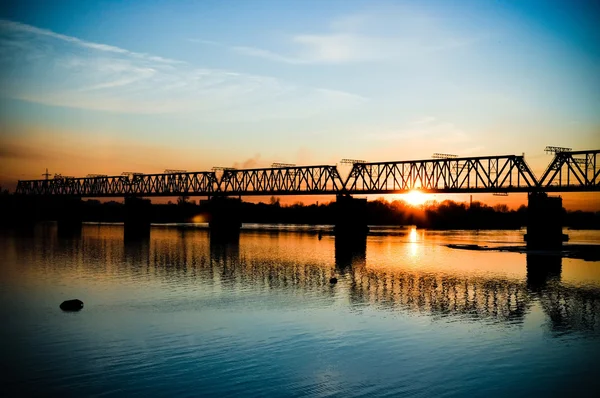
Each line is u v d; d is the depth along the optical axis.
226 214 168.75
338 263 92.69
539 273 78.62
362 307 51.97
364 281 70.44
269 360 34.72
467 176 125.12
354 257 103.69
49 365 33.66
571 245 129.00
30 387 30.05
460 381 31.14
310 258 101.19
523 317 47.75
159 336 40.53
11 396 28.86
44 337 40.28
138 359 34.84
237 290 62.12
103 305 52.59
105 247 121.56
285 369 33.00
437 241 153.38
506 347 37.94
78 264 87.31
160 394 29.06
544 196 117.31
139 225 173.25
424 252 115.06
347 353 36.34
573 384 30.75
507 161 119.94
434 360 34.88
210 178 174.38
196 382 30.78
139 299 55.91
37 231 189.88
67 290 61.53
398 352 36.59
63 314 48.34
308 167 153.88
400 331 42.31
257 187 163.25
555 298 57.59
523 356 35.81
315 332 41.84
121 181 197.50
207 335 40.84
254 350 36.94
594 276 75.19
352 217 146.62
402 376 31.91
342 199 147.12
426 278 73.56
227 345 38.12
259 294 59.38
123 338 39.97
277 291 61.53
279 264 90.44
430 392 29.50
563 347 38.03
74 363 34.06
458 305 53.34
